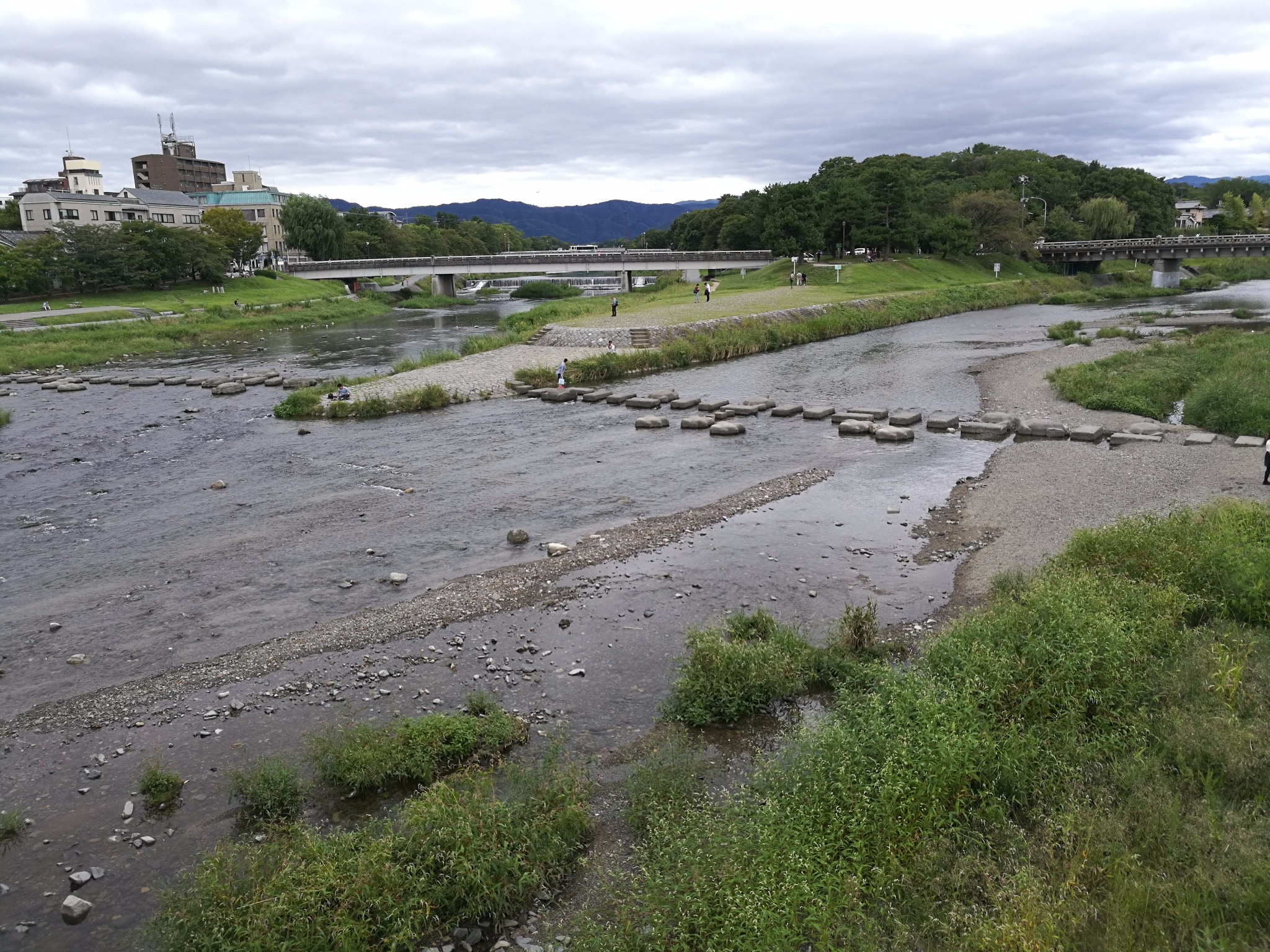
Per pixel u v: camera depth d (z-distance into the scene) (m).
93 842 10.92
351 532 22.91
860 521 22.69
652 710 13.72
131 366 57.41
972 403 38.66
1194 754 10.85
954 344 59.84
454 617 17.14
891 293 84.31
